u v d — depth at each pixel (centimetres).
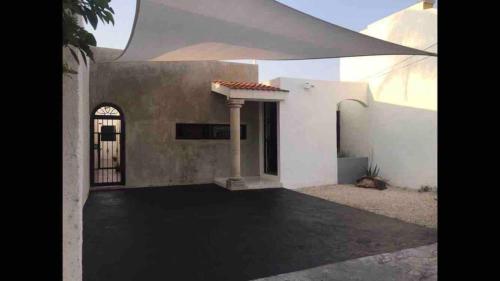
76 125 227
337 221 777
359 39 547
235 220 785
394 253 559
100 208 910
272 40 573
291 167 1283
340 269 491
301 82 1309
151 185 1263
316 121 1335
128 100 1231
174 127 1294
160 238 643
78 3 195
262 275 470
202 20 481
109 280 449
